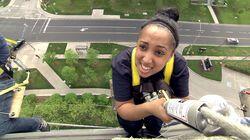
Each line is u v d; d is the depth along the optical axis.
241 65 76.75
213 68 75.94
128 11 88.12
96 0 89.62
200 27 87.62
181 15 89.62
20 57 74.12
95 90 67.94
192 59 78.25
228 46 83.19
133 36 82.50
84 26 83.88
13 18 85.50
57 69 71.94
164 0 86.19
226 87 72.75
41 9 87.69
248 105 9.99
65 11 87.12
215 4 92.88
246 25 89.19
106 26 84.19
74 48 78.25
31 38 80.31
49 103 60.81
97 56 73.38
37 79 69.62
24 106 59.75
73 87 68.38
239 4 92.88
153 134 9.00
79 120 59.03
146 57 6.26
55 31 82.56
